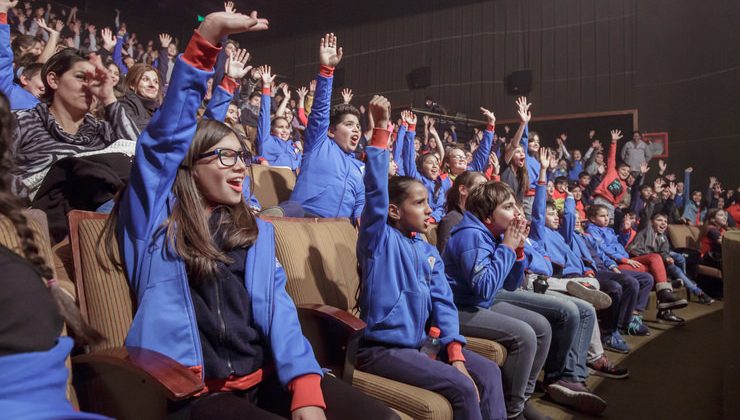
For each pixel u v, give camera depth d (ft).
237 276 3.82
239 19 3.51
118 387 3.19
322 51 8.26
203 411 3.37
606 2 33.01
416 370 4.76
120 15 34.60
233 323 3.65
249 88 20.26
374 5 39.09
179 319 3.48
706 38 30.04
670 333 12.37
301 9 39.93
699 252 17.56
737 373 5.45
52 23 24.02
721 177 29.32
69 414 1.80
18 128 4.98
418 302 5.22
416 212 5.45
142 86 7.78
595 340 9.09
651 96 31.78
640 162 29.40
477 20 36.24
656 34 31.68
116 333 3.55
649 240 16.06
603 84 32.91
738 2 28.91
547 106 34.22
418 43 38.04
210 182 3.78
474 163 12.70
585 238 13.23
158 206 3.66
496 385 5.41
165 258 3.59
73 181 4.80
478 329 6.39
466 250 6.47
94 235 3.67
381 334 5.12
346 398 3.83
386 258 5.22
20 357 1.76
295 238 5.38
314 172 8.27
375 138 4.98
